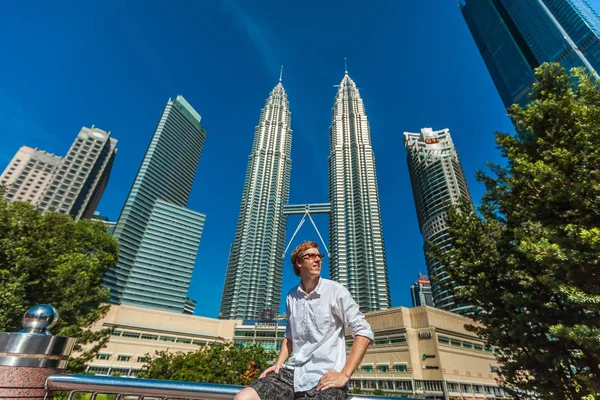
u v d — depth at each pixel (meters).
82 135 141.12
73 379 2.31
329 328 2.14
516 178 10.37
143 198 144.50
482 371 59.94
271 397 1.92
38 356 2.34
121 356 61.31
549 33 110.62
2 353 2.24
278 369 2.19
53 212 24.98
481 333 11.37
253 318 135.50
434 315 60.38
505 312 10.45
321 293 2.29
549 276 8.93
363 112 182.88
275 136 198.38
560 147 9.28
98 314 21.12
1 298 14.64
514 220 10.85
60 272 18.42
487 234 11.72
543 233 9.12
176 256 143.75
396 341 60.19
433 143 159.00
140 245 135.50
